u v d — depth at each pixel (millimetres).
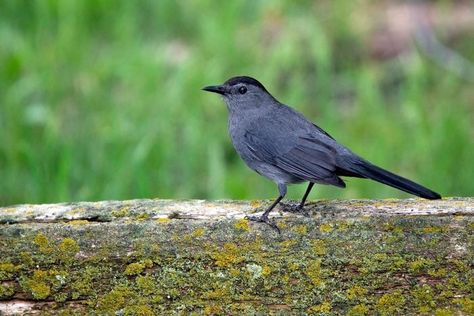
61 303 6684
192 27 16672
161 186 12398
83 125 13586
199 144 13141
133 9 16859
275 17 16891
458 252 6637
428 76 15141
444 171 12633
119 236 6793
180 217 7156
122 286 6676
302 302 6613
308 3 17266
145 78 14602
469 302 6520
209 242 6770
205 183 12609
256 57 15516
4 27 16375
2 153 12836
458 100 14516
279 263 6688
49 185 12320
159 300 6656
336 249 6715
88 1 16703
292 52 15391
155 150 12812
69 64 15203
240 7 16891
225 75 14977
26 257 6715
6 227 6824
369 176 8211
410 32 16281
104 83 14836
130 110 13875
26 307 6684
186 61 15227
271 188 12438
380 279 6613
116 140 13078
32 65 15023
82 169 12586
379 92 14922
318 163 8516
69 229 6820
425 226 6793
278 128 9039
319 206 7469
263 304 6633
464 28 16438
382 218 6863
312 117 14188
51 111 13922
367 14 17016
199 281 6676
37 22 16625
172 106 13914
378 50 15938
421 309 6559
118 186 12188
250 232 6820
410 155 13023
